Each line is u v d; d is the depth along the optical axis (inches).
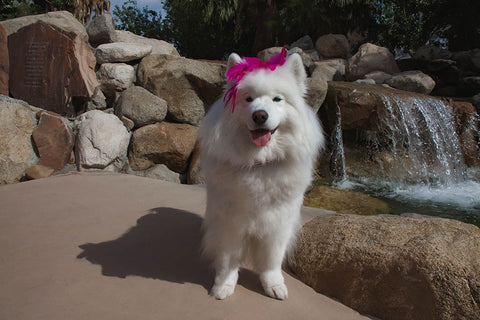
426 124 282.5
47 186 181.9
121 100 258.2
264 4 532.4
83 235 126.7
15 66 265.3
